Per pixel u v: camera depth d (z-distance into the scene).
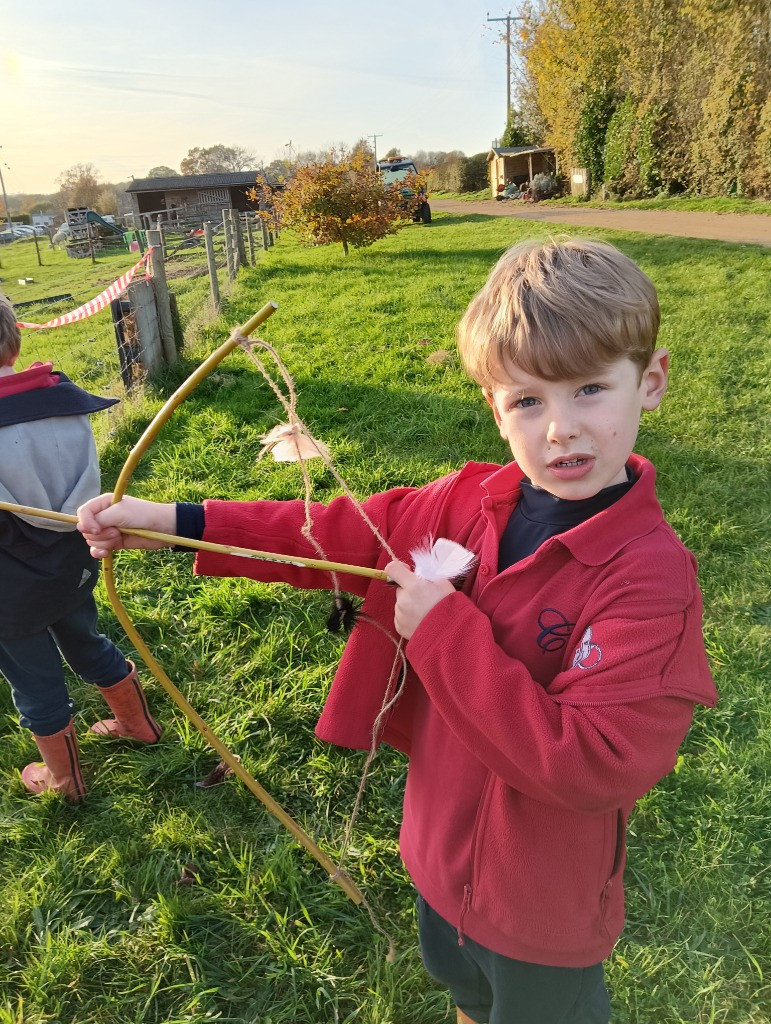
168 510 1.42
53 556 2.22
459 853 1.31
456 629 1.12
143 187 54.41
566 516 1.24
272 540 1.45
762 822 2.42
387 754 2.75
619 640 1.09
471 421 5.76
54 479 2.21
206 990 2.03
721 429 5.32
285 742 2.81
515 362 1.10
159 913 2.21
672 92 23.09
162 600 3.62
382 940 2.13
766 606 3.47
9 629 2.26
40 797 2.60
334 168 17.42
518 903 1.24
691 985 1.99
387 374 6.99
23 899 2.27
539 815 1.21
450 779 1.33
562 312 1.05
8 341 2.15
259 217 21.62
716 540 3.96
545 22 29.92
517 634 1.21
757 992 1.97
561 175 32.59
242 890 2.30
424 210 25.64
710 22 20.09
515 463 1.35
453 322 8.92
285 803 2.60
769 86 19.36
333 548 1.45
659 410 5.66
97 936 2.20
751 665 3.10
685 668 1.10
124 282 6.81
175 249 23.25
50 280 21.94
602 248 1.17
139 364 6.77
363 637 1.49
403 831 1.52
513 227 20.75
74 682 3.21
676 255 12.48
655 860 2.34
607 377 1.09
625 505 1.18
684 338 7.61
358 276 13.55
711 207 20.22
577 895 1.24
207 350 7.99
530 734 1.05
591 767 1.03
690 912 2.19
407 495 1.52
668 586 1.12
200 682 3.14
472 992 1.51
